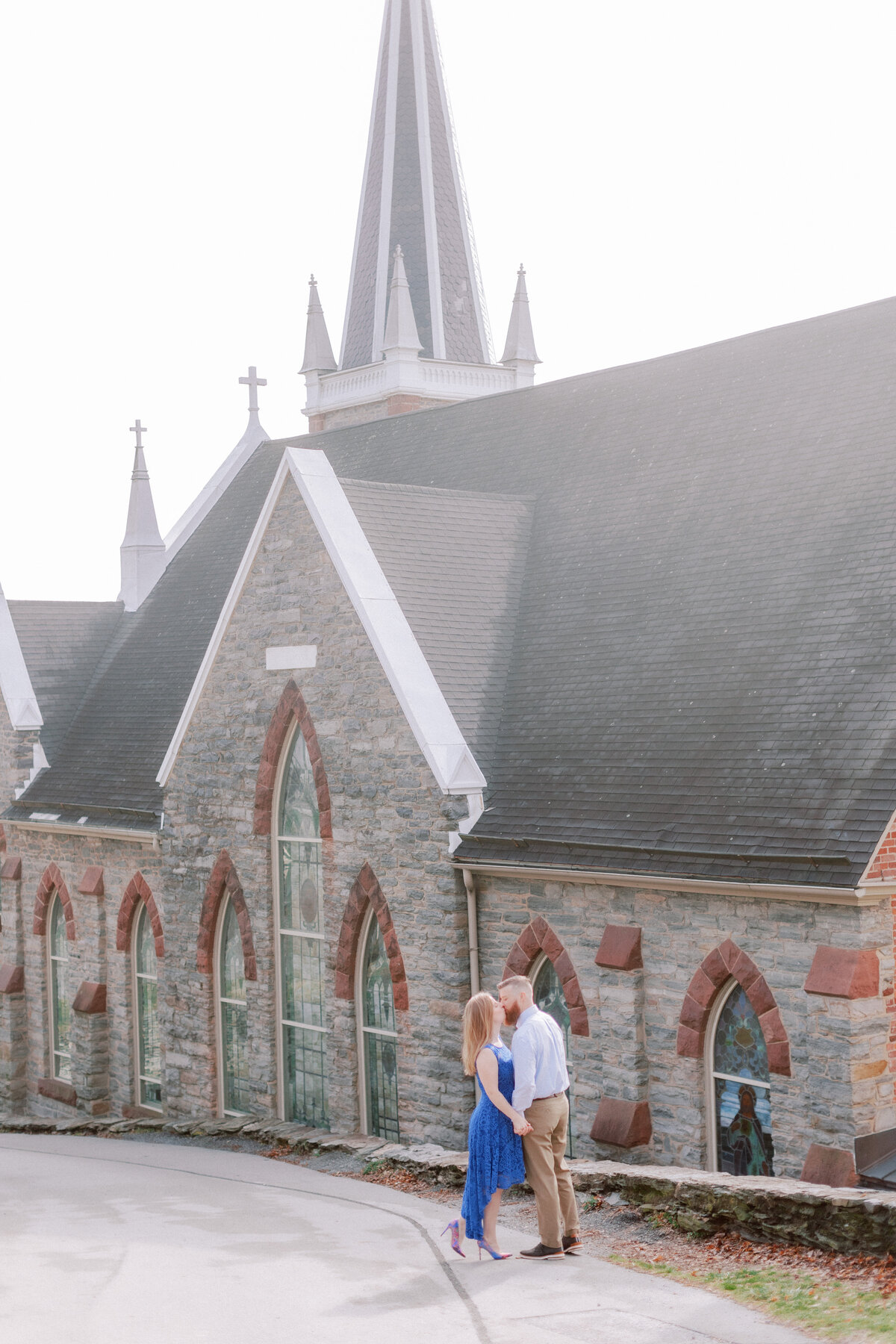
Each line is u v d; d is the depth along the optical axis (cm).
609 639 2339
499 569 2612
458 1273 1217
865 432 2250
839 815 1741
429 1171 1825
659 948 1947
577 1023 2055
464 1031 1281
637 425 2756
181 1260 1280
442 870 2212
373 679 2333
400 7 5075
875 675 1873
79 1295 1138
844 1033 1680
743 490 2377
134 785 3197
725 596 2219
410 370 4850
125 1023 3209
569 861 2027
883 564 2012
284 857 2606
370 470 3403
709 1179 1434
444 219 5034
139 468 4056
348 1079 2430
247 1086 2755
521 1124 1234
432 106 5050
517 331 5178
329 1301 1115
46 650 3819
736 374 2636
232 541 3791
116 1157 2308
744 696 2028
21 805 3562
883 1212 1239
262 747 2600
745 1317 1085
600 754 2152
